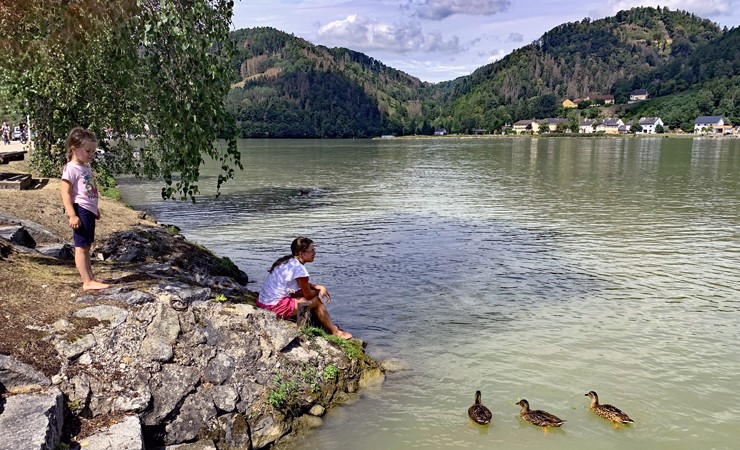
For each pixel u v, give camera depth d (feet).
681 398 11.87
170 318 11.26
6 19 15.46
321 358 12.32
